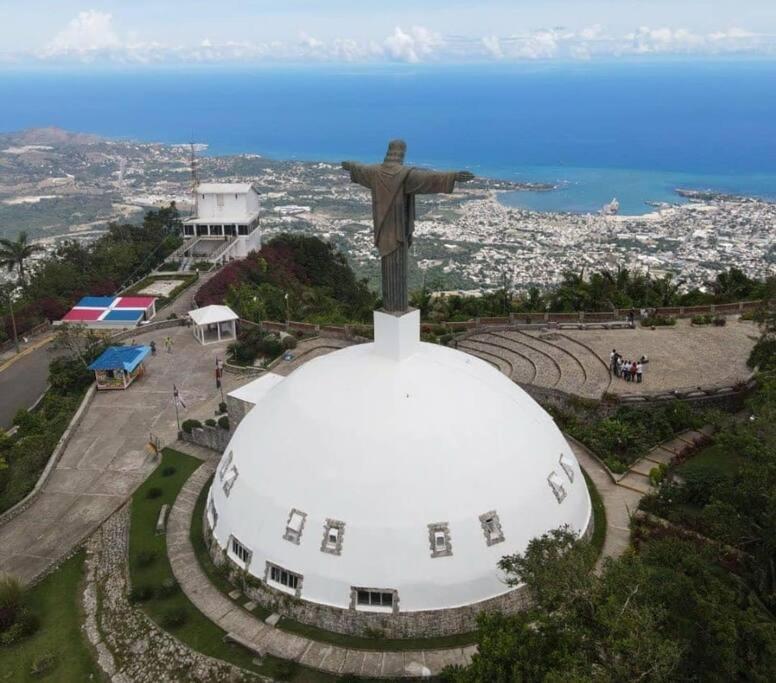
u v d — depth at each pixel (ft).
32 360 257.75
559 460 125.18
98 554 138.72
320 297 326.44
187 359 241.14
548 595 76.89
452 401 119.44
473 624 107.24
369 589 105.81
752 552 104.17
